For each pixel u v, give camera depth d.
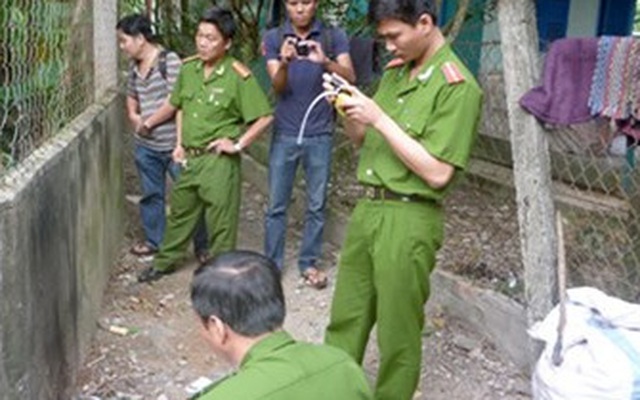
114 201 4.55
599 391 2.27
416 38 2.56
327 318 4.04
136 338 3.72
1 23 2.63
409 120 2.64
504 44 3.06
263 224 5.46
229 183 4.18
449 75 2.57
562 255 2.64
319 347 1.59
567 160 3.76
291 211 5.48
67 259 3.08
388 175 2.70
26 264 2.47
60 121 3.45
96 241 3.81
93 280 3.69
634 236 3.53
